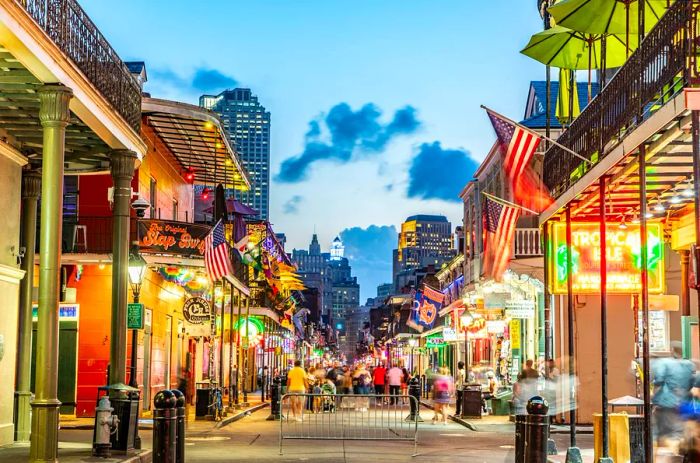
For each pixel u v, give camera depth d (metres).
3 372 18.67
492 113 16.06
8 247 19.08
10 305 19.09
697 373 15.73
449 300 54.94
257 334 48.62
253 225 53.59
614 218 19.08
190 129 31.80
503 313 39.22
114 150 19.31
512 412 31.75
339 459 19.00
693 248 10.84
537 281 30.67
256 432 26.42
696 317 21.38
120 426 17.42
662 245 18.19
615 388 27.59
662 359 16.41
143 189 31.36
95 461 16.09
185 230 30.20
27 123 17.95
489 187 44.44
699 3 10.81
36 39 13.58
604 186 15.12
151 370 33.50
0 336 18.12
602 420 15.02
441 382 32.69
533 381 28.69
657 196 17.88
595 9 16.36
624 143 13.39
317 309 154.00
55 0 14.69
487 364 48.84
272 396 33.06
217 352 49.62
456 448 21.89
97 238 28.91
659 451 15.91
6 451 17.53
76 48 15.77
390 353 110.81
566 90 24.34
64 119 15.00
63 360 29.69
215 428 27.38
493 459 19.27
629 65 13.48
